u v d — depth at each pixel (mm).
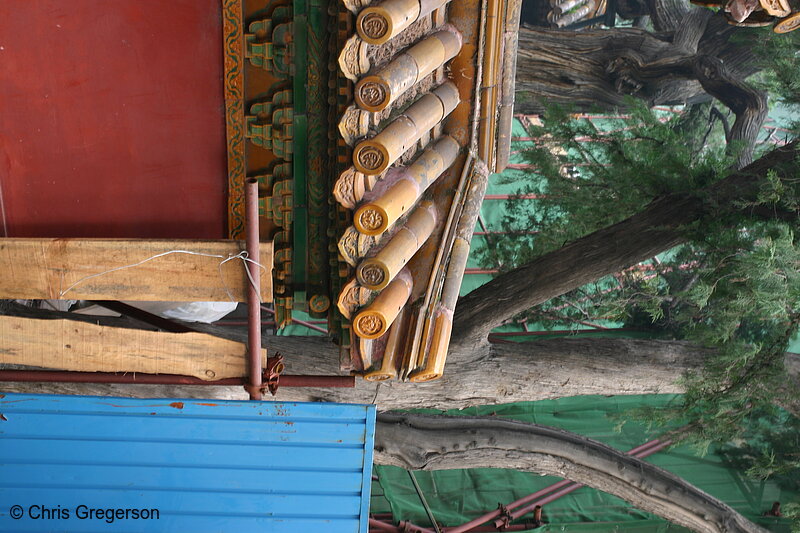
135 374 4137
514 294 6590
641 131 8883
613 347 6668
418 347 4172
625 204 8500
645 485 7230
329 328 4492
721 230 6652
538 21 17062
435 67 3693
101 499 4223
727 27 11992
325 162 4262
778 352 6227
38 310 5688
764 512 10586
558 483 10875
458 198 4176
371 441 4234
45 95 4262
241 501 4262
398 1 3357
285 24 4113
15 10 4152
